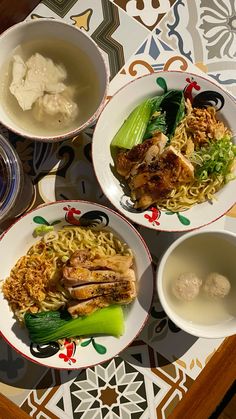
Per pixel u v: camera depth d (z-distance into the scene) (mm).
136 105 543
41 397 547
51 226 531
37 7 569
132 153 527
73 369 521
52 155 562
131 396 553
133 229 520
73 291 518
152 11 582
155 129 550
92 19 576
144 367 556
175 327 561
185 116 556
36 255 541
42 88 520
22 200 536
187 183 548
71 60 525
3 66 516
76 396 550
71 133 494
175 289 537
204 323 530
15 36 502
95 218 526
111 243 545
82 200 544
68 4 572
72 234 547
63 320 527
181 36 583
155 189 522
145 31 580
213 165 538
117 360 556
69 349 529
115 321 524
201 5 587
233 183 542
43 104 520
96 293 516
